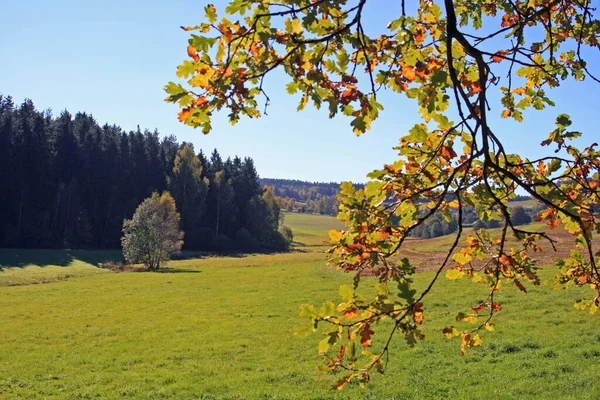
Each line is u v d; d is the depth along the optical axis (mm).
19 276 43844
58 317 24250
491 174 3141
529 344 14430
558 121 3158
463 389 11266
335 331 2529
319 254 73812
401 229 2842
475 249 3461
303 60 2801
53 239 69500
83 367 15586
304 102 2869
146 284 37219
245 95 2326
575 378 11141
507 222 2914
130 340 19094
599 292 3494
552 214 3324
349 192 2945
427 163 2996
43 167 73875
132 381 13922
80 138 83938
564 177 3186
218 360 15844
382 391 11641
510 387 11000
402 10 2734
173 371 14773
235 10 2438
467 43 2781
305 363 14930
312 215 190500
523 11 3689
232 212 91312
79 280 41781
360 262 2750
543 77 3693
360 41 2680
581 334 15172
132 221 53844
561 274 3502
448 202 3166
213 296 29953
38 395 12859
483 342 15078
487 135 2688
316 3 2449
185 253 73438
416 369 13094
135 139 88062
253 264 54906
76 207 73375
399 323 2586
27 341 19312
